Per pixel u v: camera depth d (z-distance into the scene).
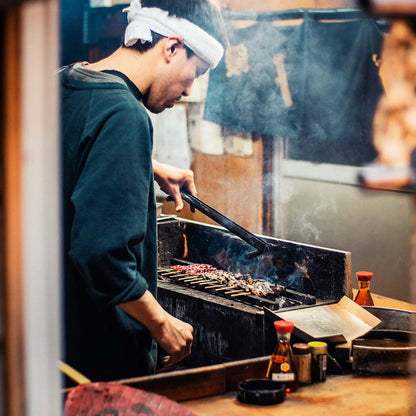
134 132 1.82
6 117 0.88
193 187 2.59
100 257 1.73
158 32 2.01
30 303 0.93
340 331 2.08
